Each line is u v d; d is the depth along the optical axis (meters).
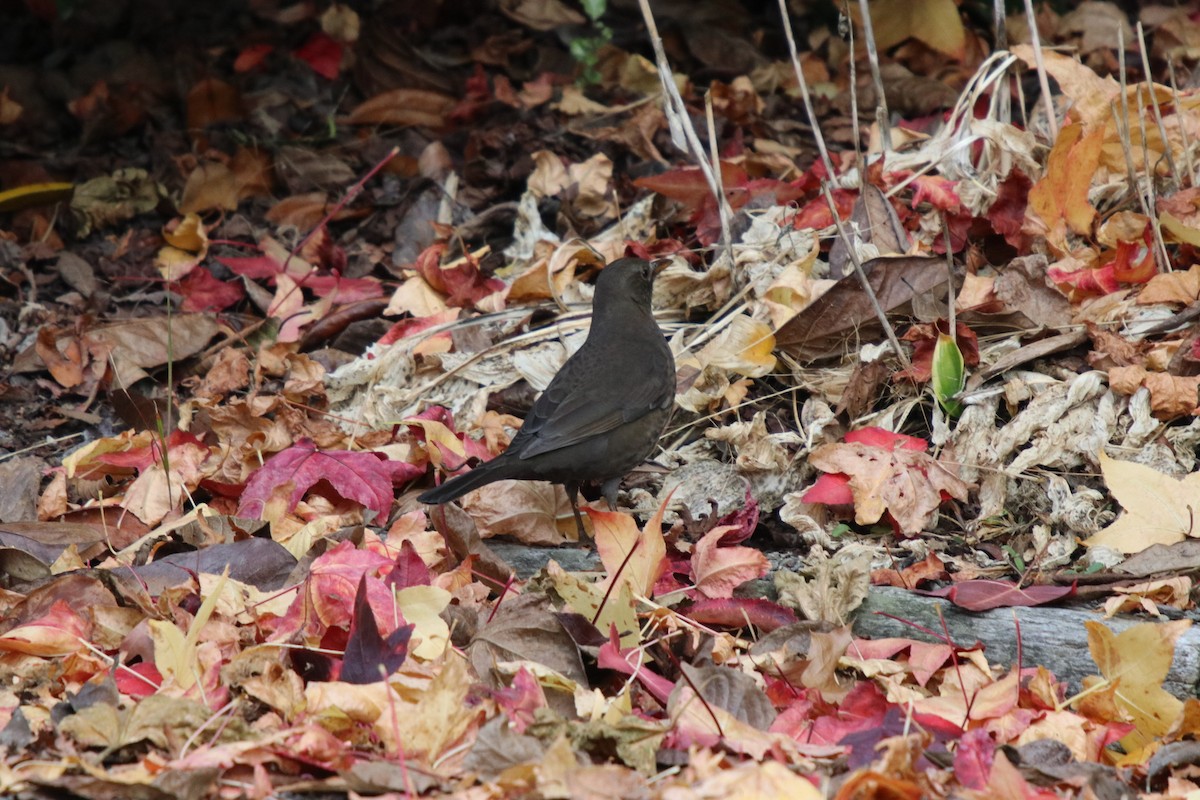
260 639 7.68
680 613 8.33
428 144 15.35
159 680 7.24
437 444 9.86
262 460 10.34
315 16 17.69
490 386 10.90
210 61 16.70
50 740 6.35
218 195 14.40
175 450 9.92
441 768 6.29
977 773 6.22
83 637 7.60
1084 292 10.75
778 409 10.52
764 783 5.59
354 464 9.53
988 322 10.38
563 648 7.41
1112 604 8.10
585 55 16.42
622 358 9.59
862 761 6.25
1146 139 11.67
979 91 12.06
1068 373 9.98
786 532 9.48
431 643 7.41
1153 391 9.48
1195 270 10.27
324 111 16.17
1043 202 10.98
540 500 9.80
